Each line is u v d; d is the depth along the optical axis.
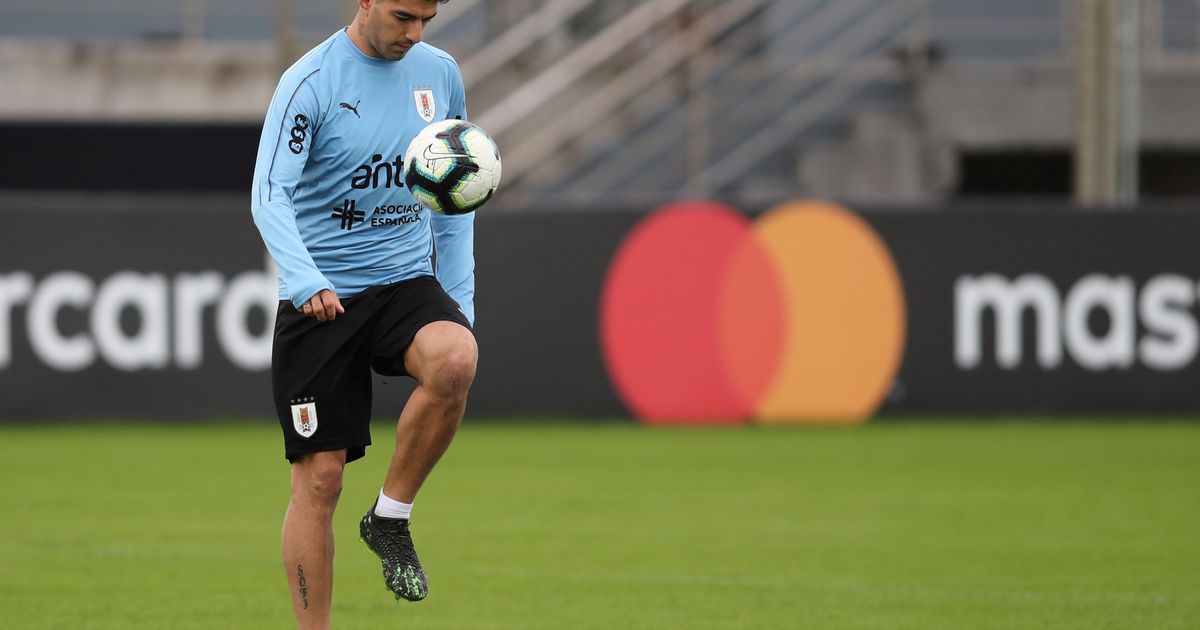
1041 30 67.31
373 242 17.33
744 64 63.09
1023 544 27.34
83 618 21.03
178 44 64.38
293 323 16.77
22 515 30.00
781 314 45.84
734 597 22.66
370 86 16.92
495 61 60.84
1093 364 46.31
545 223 45.00
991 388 46.34
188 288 43.72
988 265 46.12
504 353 45.03
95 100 60.97
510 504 31.75
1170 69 63.97
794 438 42.78
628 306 45.41
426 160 16.91
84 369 43.56
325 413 16.77
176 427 43.56
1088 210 46.22
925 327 46.19
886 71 63.69
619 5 65.50
